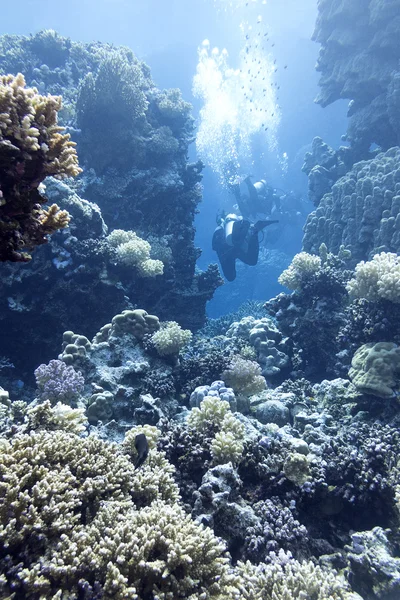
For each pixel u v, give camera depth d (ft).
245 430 17.70
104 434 18.97
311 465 15.33
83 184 39.45
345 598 10.08
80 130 40.73
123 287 33.53
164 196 44.70
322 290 28.60
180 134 49.83
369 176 41.14
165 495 12.82
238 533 12.40
